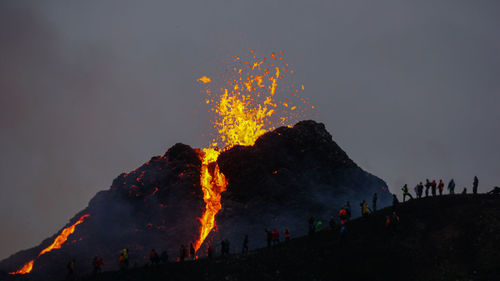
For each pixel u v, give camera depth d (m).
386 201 112.31
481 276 58.25
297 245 68.19
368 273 60.84
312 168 115.31
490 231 64.50
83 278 63.56
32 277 102.19
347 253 64.06
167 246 108.38
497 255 60.72
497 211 68.12
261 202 107.31
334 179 114.00
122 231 113.44
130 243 110.12
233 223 103.75
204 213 115.12
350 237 67.94
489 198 72.81
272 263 62.66
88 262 106.44
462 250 62.81
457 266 60.62
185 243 108.88
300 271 61.06
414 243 65.44
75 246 110.75
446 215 69.88
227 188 113.81
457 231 65.94
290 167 115.06
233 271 60.78
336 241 67.56
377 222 70.44
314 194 108.81
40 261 106.81
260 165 113.69
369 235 67.94
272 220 103.38
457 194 76.94
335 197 108.56
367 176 116.31
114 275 62.25
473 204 71.19
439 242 64.81
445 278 58.97
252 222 103.38
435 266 61.16
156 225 113.56
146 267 63.78
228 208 107.19
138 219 116.19
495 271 58.47
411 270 61.03
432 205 72.81
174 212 115.00
